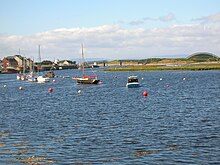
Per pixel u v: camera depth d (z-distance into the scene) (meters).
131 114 53.00
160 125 42.97
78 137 37.56
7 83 162.12
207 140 34.56
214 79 135.00
